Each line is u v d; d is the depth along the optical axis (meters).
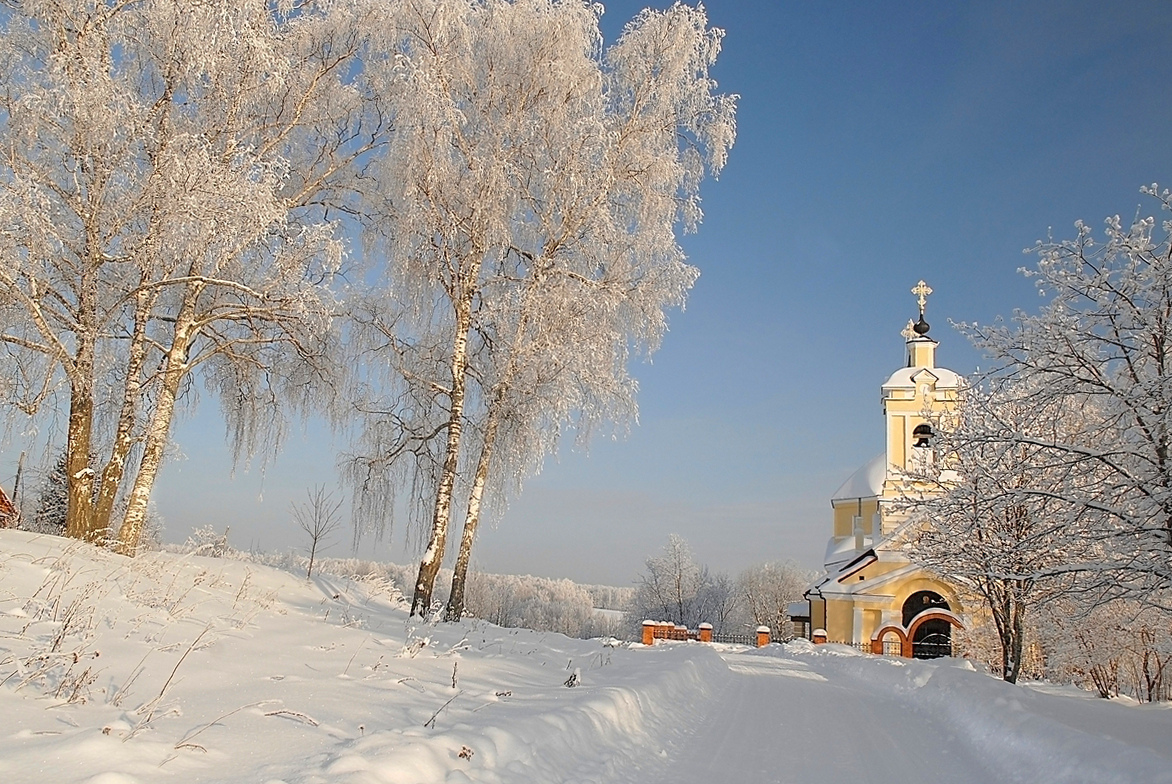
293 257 15.41
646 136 17.86
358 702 6.90
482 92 17.30
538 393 16.91
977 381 13.93
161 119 14.98
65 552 11.30
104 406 17.66
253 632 10.30
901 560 34.84
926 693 15.54
